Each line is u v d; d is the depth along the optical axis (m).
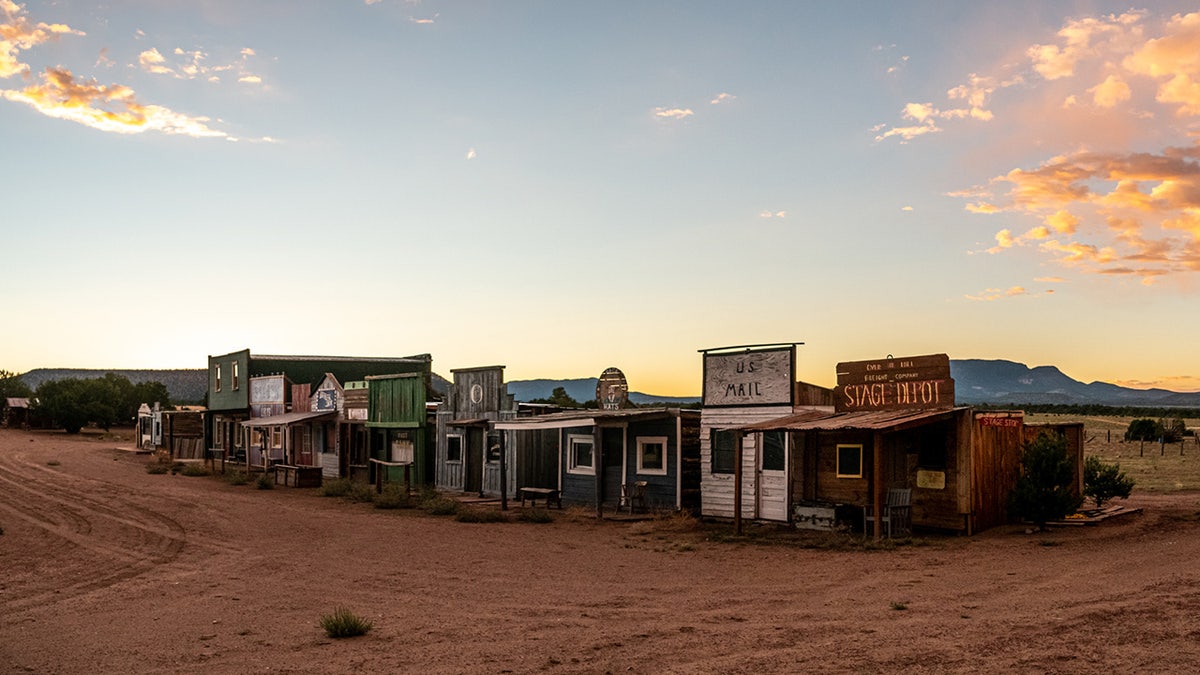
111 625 11.73
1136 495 26.31
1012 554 15.42
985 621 9.92
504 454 25.84
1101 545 15.79
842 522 19.75
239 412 47.75
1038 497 17.91
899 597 11.95
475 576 15.06
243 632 11.13
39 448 59.97
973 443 18.44
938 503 18.69
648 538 19.83
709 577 14.57
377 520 23.92
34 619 12.23
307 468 35.66
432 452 33.62
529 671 8.88
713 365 23.03
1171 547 14.67
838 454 20.42
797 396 21.19
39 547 19.05
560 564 16.28
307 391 41.34
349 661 9.55
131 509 26.12
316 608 12.55
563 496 27.36
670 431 24.30
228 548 18.75
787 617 10.97
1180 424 57.31
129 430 90.75
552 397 45.97
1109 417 104.38
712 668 8.66
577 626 10.95
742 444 22.06
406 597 13.30
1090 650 8.34
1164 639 8.51
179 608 12.78
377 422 35.81
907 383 19.36
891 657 8.62
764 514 21.47
